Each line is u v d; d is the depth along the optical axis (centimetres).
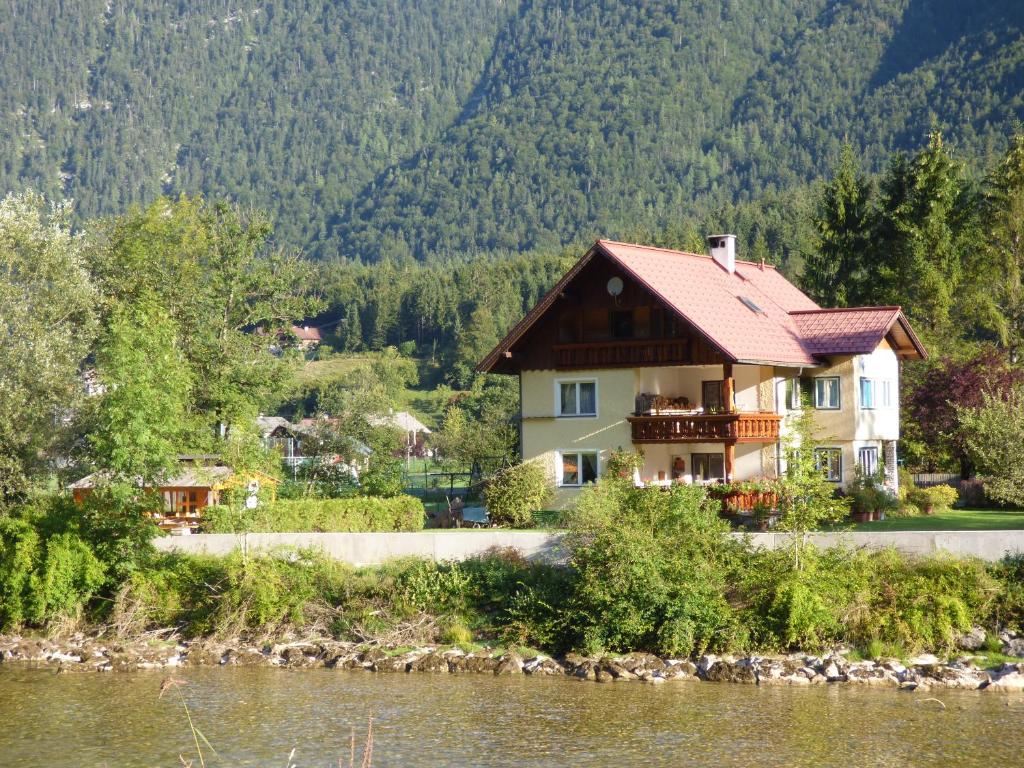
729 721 2922
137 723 3033
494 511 4731
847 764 2592
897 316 5362
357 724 2978
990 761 2595
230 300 6359
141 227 6388
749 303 5331
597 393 4984
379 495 5906
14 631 4094
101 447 4172
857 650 3366
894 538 3600
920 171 7875
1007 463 4378
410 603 3825
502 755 2706
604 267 4969
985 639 3331
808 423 3803
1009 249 7900
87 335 5366
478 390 13875
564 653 3575
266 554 4044
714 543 3672
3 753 2806
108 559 4138
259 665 3653
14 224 5312
